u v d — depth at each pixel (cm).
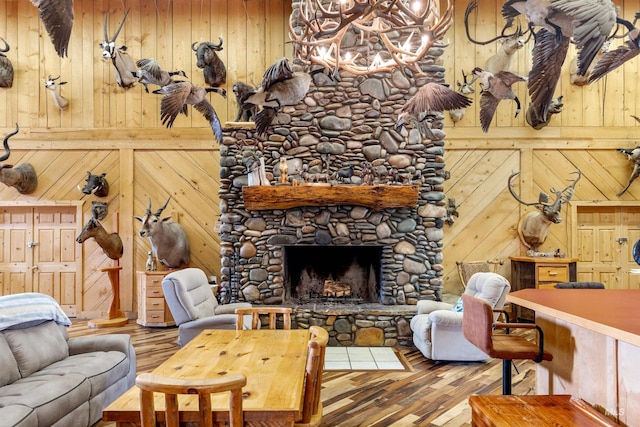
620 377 162
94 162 588
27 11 589
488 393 322
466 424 271
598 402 177
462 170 581
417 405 300
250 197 459
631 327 151
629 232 578
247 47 590
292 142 491
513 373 366
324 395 318
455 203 578
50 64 588
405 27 271
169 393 128
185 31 591
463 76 569
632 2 562
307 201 461
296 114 492
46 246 588
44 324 291
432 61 490
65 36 208
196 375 182
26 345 265
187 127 590
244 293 479
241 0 589
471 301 227
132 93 589
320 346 178
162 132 589
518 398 183
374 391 326
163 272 523
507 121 579
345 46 486
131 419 150
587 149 575
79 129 587
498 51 571
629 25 200
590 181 575
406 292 477
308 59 305
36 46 588
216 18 592
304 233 479
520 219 575
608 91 577
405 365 387
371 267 526
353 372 369
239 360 204
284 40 589
